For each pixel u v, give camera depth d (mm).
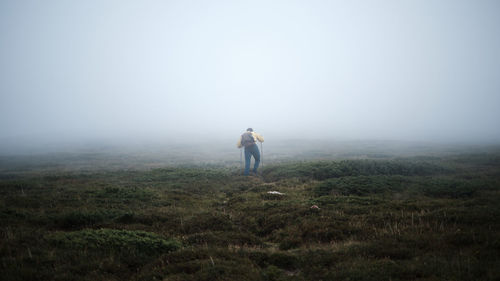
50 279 4551
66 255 5312
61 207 8930
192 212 8836
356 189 10883
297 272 5055
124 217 8000
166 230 7398
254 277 4547
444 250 5234
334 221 7340
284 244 6348
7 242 5727
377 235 6285
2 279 4336
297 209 8555
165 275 4766
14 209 8117
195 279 4492
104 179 14961
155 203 9930
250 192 11680
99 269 4934
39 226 7148
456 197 9953
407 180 12188
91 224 7598
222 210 9492
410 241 5770
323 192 10898
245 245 6484
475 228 6051
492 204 8062
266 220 8039
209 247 6008
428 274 4387
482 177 13375
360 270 4594
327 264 5156
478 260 4652
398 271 4477
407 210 8148
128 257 5438
